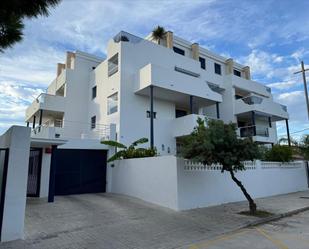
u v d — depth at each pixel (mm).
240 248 5832
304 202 12414
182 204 10000
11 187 6285
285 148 17438
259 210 10164
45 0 4965
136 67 19109
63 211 9344
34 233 6703
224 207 10734
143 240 6398
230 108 25969
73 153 14648
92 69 23719
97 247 5820
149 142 18781
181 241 6387
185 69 22531
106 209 9812
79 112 22328
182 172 10281
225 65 28641
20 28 5465
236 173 12789
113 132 16438
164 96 19953
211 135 9102
